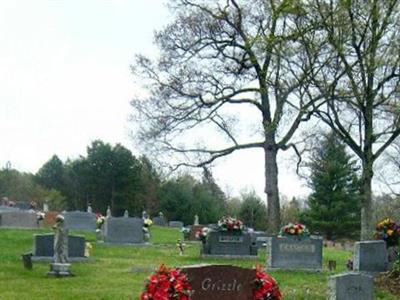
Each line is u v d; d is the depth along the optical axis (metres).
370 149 24.77
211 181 43.22
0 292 16.80
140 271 22.38
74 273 21.17
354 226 72.06
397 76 24.19
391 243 24.70
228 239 29.70
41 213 43.44
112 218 35.41
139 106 72.25
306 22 24.91
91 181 84.50
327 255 36.38
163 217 70.88
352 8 23.08
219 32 39.66
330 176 72.38
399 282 20.73
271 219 40.81
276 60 33.00
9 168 90.44
